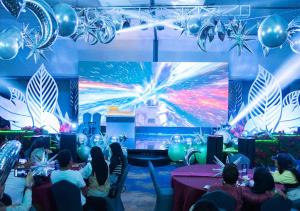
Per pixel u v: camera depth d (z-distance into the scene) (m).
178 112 13.15
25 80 13.62
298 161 5.77
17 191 4.14
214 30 8.30
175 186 4.67
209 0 9.54
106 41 8.70
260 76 13.01
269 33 6.20
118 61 13.20
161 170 9.12
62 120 13.48
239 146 8.51
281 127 12.98
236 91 13.41
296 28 7.10
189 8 9.93
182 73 13.15
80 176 4.36
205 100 13.12
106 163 4.78
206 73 13.12
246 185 4.32
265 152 8.66
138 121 13.18
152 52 13.60
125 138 9.77
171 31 12.68
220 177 4.79
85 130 11.07
